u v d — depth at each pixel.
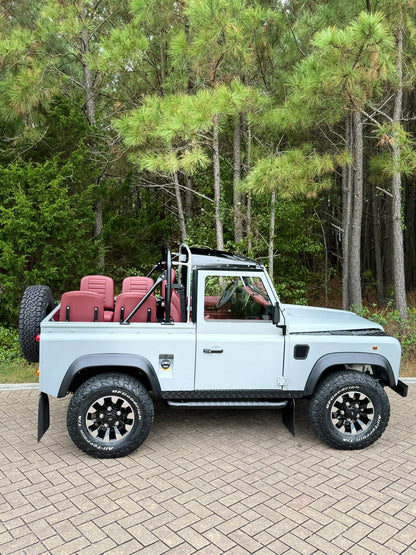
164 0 9.66
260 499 3.53
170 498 3.54
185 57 8.88
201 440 4.63
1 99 9.84
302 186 8.20
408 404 5.77
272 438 4.70
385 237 17.42
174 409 5.51
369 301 16.42
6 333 8.11
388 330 8.89
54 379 4.15
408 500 3.54
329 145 12.66
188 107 7.48
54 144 10.56
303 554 2.91
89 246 9.36
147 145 9.42
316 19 9.88
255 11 8.47
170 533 3.11
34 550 2.93
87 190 9.54
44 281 8.28
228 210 10.95
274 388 4.44
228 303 4.46
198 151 7.92
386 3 8.31
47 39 11.39
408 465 4.14
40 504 3.44
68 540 3.03
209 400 4.50
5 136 10.55
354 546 2.99
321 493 3.63
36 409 5.42
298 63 9.59
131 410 4.20
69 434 4.32
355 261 10.41
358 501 3.52
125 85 13.45
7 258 8.01
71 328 4.17
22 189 8.78
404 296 9.11
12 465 4.05
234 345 4.35
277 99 10.45
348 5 9.54
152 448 4.43
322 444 4.58
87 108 11.73
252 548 2.96
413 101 12.17
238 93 7.67
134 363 4.16
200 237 11.60
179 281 5.26
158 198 15.35
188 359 4.31
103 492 3.61
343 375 4.47
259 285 4.48
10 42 9.77
